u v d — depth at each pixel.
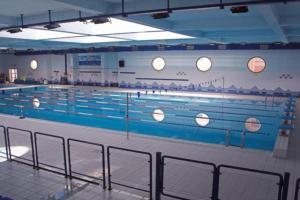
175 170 3.66
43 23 4.50
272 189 3.13
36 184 3.27
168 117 7.94
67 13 4.46
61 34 7.55
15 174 3.54
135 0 3.70
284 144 4.32
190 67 11.73
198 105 9.08
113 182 3.10
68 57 15.34
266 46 9.70
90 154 4.28
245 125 6.92
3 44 10.56
